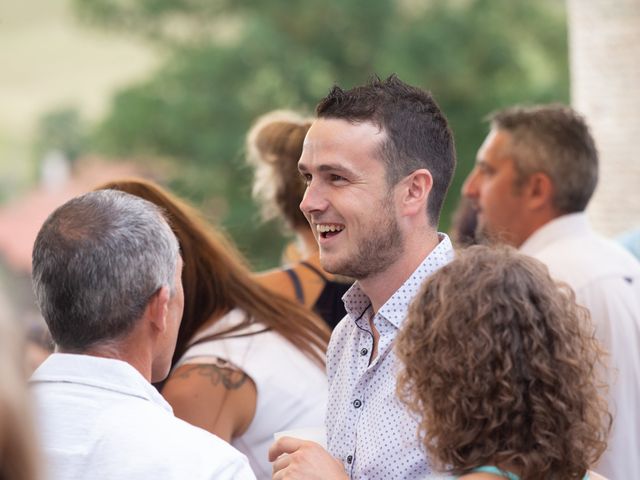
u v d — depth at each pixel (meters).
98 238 4.59
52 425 4.39
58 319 4.61
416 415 4.40
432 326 4.10
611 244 7.72
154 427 4.43
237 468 4.48
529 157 7.78
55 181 50.50
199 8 37.59
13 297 2.78
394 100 4.86
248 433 6.11
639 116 15.49
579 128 7.81
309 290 6.96
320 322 6.50
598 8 15.65
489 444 3.99
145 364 4.73
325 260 4.87
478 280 4.11
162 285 4.70
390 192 4.80
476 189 8.20
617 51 15.55
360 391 4.85
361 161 4.76
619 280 7.25
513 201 7.89
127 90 35.03
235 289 6.34
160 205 6.40
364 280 4.91
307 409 6.13
